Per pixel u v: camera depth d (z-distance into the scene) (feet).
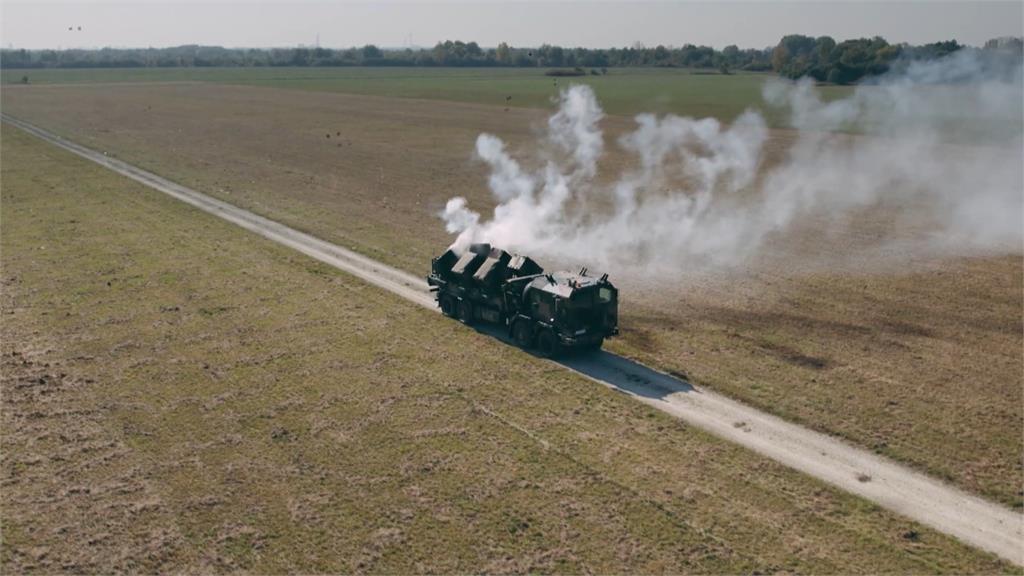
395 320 109.50
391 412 82.02
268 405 83.76
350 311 112.98
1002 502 65.87
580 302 93.71
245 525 63.62
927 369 92.07
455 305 109.91
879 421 79.36
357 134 319.88
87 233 157.79
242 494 67.72
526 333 98.84
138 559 59.67
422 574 57.88
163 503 66.64
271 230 161.07
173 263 136.98
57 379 90.63
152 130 336.70
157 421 80.59
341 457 73.36
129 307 114.73
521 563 58.85
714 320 109.40
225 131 333.42
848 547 60.29
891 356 96.12
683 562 58.70
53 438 77.25
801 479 69.21
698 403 83.97
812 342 100.94
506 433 77.51
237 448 75.15
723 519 63.72
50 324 108.17
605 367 93.56
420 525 63.36
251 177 222.69
